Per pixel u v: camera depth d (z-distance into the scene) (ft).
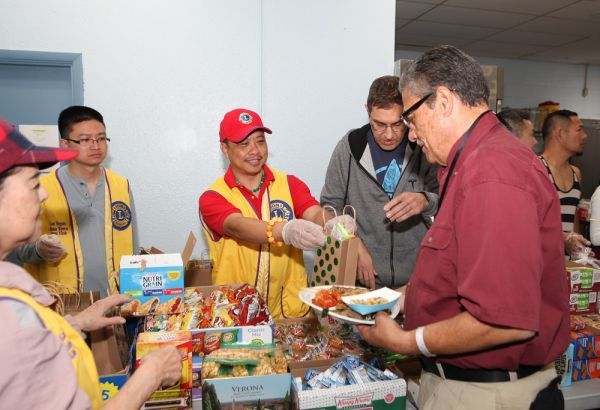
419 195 5.59
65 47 8.09
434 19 15.89
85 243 6.68
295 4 8.97
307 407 3.65
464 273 2.95
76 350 2.61
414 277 3.65
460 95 3.35
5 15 7.82
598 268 6.54
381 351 4.68
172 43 8.53
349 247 4.77
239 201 6.13
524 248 2.76
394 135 5.89
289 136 9.24
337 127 9.44
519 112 9.43
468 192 2.99
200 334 4.29
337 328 5.21
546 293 3.28
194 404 3.93
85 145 6.45
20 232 2.43
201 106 8.77
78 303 4.54
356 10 9.26
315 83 9.23
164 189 8.80
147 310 4.55
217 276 6.10
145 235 8.79
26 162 2.38
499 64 21.59
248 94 8.93
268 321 4.72
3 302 2.22
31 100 8.32
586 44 18.89
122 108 8.45
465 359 3.36
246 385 3.84
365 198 6.70
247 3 8.73
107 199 6.92
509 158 2.98
